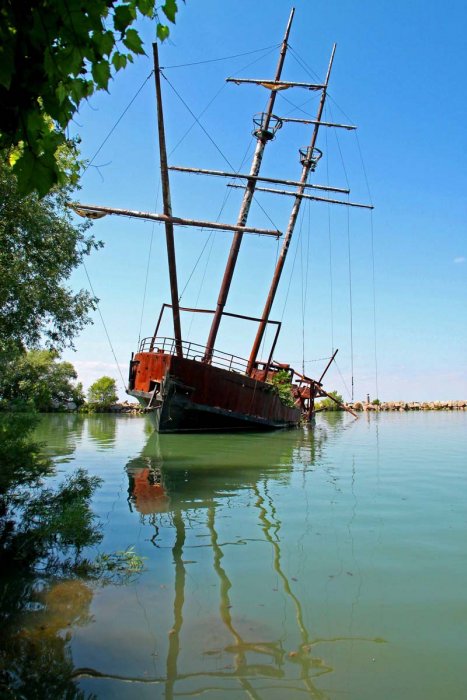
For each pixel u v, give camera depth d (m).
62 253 14.24
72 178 5.11
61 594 5.40
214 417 27.38
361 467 15.11
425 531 7.92
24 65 2.45
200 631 4.60
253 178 31.58
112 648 4.27
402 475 13.50
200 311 30.78
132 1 2.77
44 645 4.31
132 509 9.38
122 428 35.44
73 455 17.91
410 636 4.56
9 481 8.55
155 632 4.57
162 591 5.52
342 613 5.01
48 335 15.65
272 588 5.62
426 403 90.19
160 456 17.69
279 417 33.62
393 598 5.38
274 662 4.09
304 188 37.09
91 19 2.39
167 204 25.00
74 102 2.79
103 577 5.93
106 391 79.56
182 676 3.87
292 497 10.52
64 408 75.75
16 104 2.51
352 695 3.68
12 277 12.69
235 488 11.54
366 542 7.34
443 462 16.27
